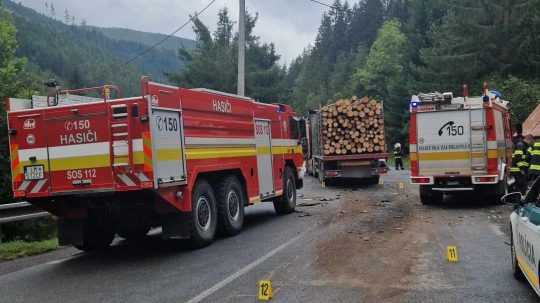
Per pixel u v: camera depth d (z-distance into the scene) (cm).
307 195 1930
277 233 1105
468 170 1448
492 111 1431
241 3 2108
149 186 836
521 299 608
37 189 888
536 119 2997
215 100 1064
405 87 5322
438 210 1393
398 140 5612
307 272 756
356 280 707
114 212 948
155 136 847
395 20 7638
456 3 4206
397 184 2284
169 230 941
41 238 1390
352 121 2248
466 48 4112
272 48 4884
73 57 10612
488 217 1241
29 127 891
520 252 638
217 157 1051
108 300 664
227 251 936
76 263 915
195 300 643
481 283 677
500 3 3953
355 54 10625
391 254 859
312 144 2856
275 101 4544
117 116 848
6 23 3328
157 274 789
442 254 850
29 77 1822
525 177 1455
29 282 788
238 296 651
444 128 1465
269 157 1323
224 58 4584
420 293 641
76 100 1030
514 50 3953
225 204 1077
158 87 869
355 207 1506
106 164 852
